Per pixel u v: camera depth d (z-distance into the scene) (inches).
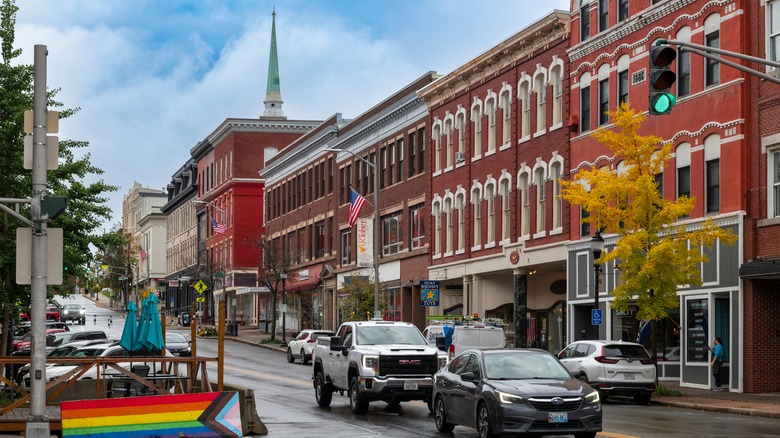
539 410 705.6
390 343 1033.5
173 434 619.2
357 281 2262.6
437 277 2203.5
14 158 1106.7
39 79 649.0
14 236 1141.1
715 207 1385.3
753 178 1322.6
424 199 2282.2
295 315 3080.7
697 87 1424.7
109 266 5211.6
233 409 637.9
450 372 833.5
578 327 1697.8
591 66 1678.2
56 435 778.2
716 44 1395.2
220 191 4099.4
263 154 3932.1
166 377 857.5
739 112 1336.1
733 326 1322.6
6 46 1167.0
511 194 1918.1
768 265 1245.7
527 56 1872.5
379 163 2539.4
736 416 1015.0
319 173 3004.4
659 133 1505.9
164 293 5265.8
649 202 1254.3
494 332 1398.9
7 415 799.7
